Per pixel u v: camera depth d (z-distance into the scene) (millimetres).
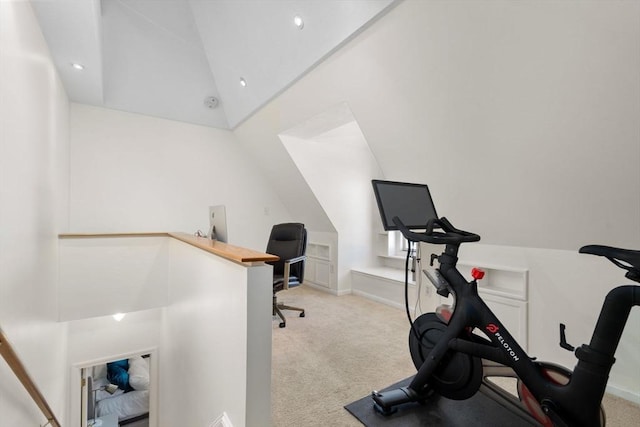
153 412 3230
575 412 1161
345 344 2609
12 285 1519
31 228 1858
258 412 1291
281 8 2162
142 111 3754
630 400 1799
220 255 1499
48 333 2250
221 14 2658
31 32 1851
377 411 1681
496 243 2480
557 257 2133
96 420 3885
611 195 1676
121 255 2881
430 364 1639
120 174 3682
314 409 1717
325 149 4207
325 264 4523
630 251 1029
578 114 1510
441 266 1675
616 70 1306
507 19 1428
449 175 2371
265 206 4844
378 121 2479
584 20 1258
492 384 1704
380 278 3918
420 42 1768
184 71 3482
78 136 3424
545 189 1905
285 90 2859
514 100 1670
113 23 2834
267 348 1316
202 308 1903
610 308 1110
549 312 2170
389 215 1637
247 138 4273
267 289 1319
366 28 1877
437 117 2078
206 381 1795
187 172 4156
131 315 3160
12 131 1529
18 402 1487
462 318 1535
